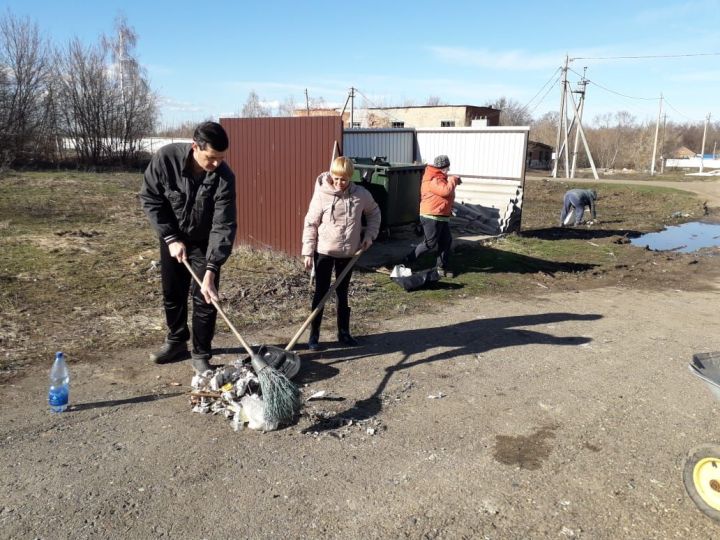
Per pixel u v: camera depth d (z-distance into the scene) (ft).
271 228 29.89
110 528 9.30
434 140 45.73
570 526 9.87
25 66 92.73
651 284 30.01
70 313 20.01
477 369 16.76
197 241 15.07
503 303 24.62
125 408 13.43
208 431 12.55
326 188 16.84
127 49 117.91
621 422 13.79
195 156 13.67
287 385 12.77
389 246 34.53
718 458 10.05
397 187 34.88
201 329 15.06
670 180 137.69
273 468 11.23
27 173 77.82
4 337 17.40
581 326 21.54
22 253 28.66
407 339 19.19
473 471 11.43
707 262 36.29
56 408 13.03
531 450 12.34
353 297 23.94
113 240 33.65
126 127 104.37
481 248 35.81
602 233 47.47
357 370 16.33
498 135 42.14
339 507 10.10
